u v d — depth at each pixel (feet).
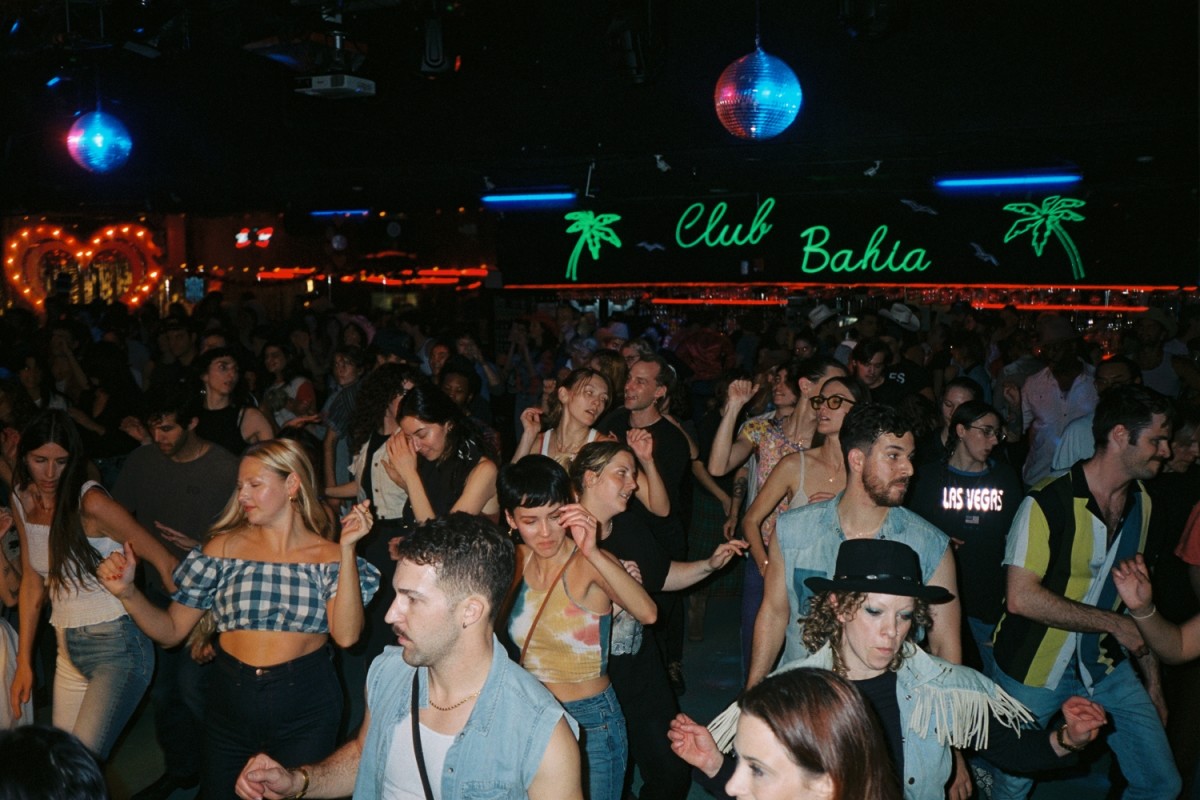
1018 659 12.16
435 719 7.77
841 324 39.81
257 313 52.21
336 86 26.32
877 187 36.70
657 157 34.78
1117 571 10.60
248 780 8.39
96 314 46.26
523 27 35.53
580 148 35.60
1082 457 15.75
